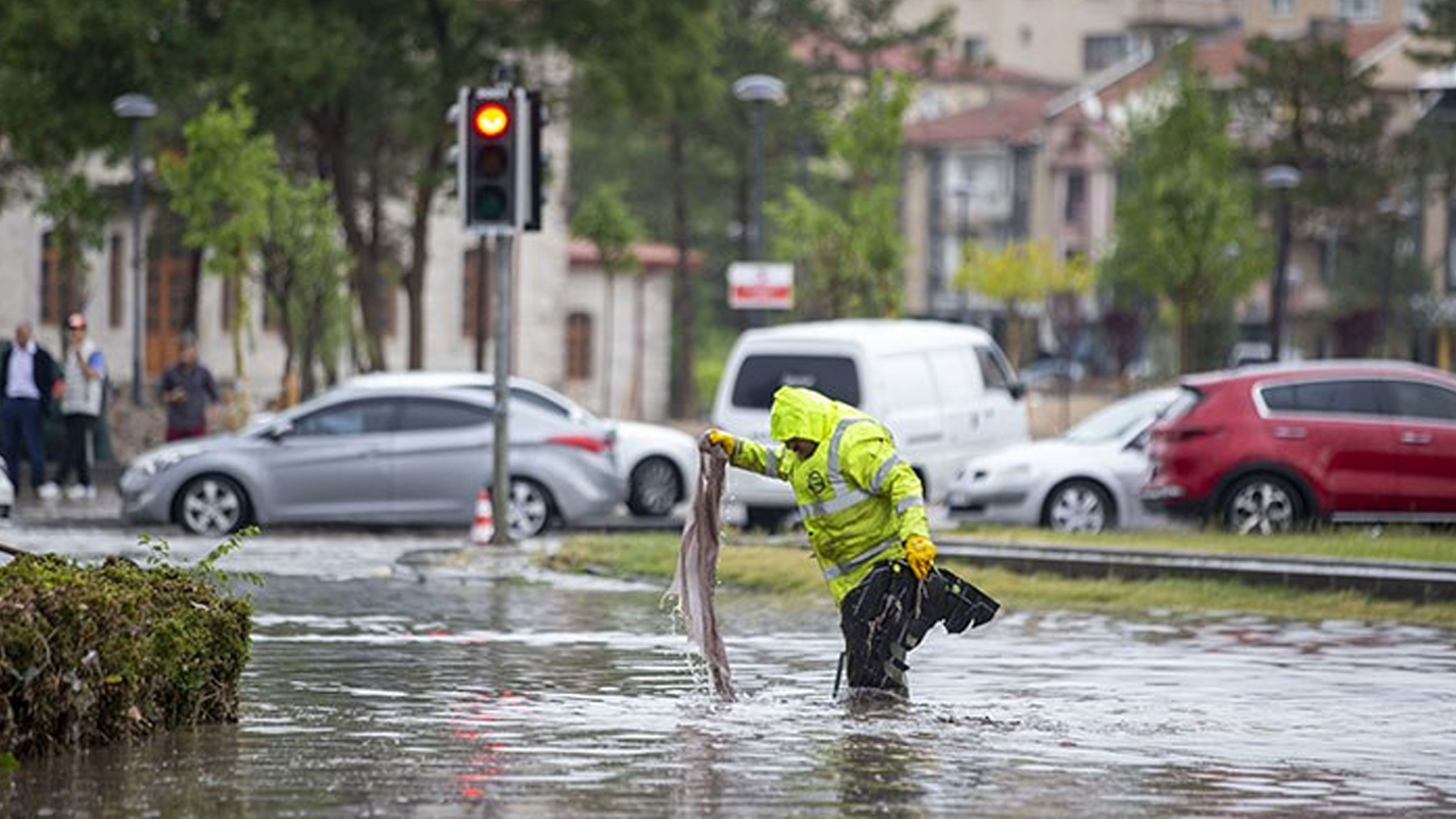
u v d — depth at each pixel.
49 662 23.95
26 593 23.92
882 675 29.64
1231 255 116.12
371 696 30.20
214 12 108.88
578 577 50.69
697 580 30.31
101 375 76.75
